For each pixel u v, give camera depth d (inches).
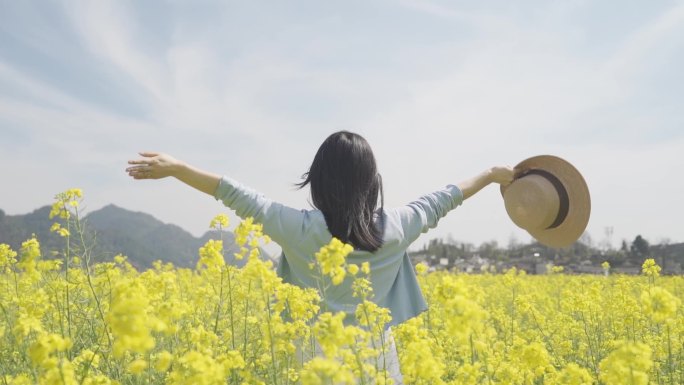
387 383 113.3
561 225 148.6
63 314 154.0
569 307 233.8
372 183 124.1
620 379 99.7
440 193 137.8
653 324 214.4
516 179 154.7
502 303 397.1
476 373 115.4
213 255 126.2
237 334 170.1
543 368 131.1
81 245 144.9
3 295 177.8
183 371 98.9
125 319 79.1
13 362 143.9
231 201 125.1
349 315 126.0
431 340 134.6
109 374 127.0
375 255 126.5
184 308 136.3
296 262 127.5
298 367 136.9
